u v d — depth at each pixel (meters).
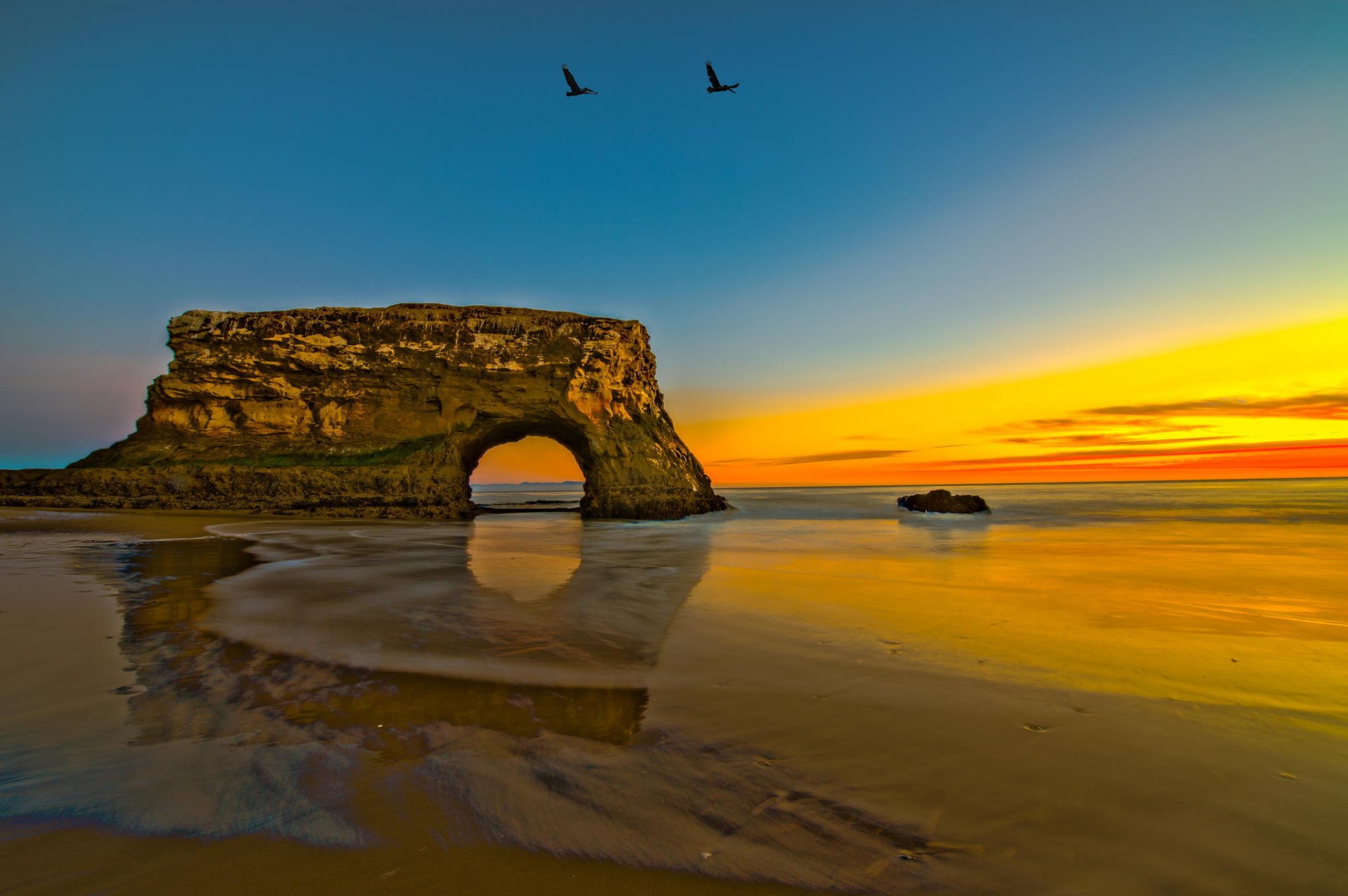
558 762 4.07
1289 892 2.79
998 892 2.82
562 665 6.21
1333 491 68.75
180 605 8.64
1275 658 6.49
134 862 2.94
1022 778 3.88
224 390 28.56
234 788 3.66
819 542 18.86
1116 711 5.00
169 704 5.00
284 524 22.12
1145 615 8.56
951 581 11.53
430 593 9.96
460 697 5.29
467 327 30.83
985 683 5.71
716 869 2.98
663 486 30.83
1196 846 3.15
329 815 3.38
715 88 15.15
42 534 16.89
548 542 18.80
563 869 2.96
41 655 6.18
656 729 4.64
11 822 3.27
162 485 25.55
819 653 6.69
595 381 30.80
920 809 3.52
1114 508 35.66
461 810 3.46
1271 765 4.07
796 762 4.10
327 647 6.73
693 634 7.48
